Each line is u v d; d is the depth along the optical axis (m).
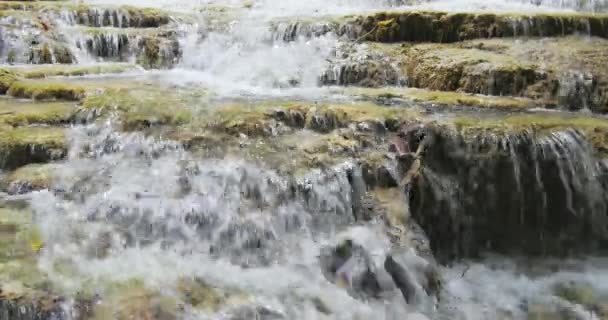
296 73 8.38
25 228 4.48
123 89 7.10
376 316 4.24
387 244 4.82
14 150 5.55
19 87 7.25
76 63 9.16
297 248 4.68
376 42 9.02
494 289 5.02
